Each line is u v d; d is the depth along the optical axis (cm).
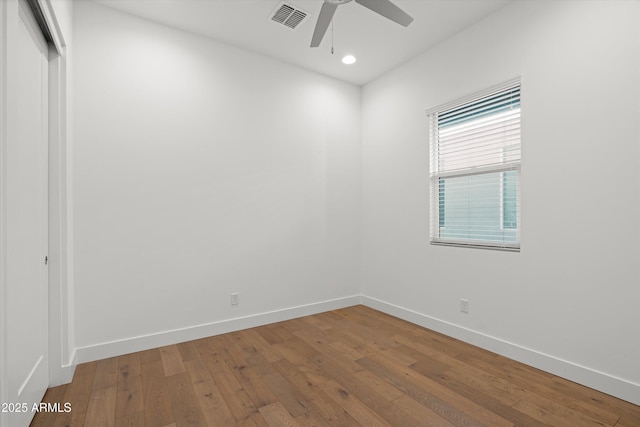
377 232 372
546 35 222
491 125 263
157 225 266
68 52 212
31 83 169
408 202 333
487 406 182
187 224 279
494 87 254
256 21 268
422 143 318
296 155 344
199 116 286
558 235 216
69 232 214
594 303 200
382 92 366
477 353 253
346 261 383
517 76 238
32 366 167
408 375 218
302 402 187
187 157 279
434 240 311
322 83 365
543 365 223
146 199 261
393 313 348
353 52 319
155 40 267
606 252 195
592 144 201
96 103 242
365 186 389
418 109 322
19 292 146
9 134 120
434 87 306
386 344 271
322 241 363
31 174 167
